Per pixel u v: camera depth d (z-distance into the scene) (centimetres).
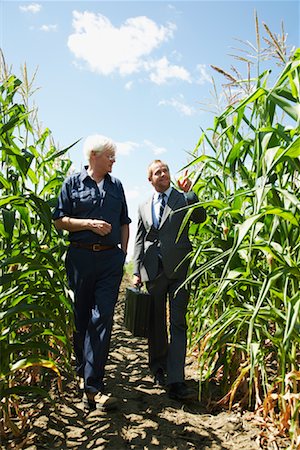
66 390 307
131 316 329
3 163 273
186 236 321
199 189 330
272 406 242
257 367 268
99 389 269
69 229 291
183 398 292
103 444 230
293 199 190
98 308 279
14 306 227
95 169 298
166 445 234
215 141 318
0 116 279
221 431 251
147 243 330
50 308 301
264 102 231
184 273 316
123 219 318
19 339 229
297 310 191
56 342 326
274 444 225
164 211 320
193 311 380
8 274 218
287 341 189
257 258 272
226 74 283
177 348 305
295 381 220
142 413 275
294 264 211
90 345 274
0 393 221
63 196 296
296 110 199
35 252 258
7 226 223
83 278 291
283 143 229
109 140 298
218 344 267
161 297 327
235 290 284
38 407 273
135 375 366
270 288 216
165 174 325
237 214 268
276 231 239
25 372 306
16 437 233
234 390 271
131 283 1368
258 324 247
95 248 289
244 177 252
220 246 284
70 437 239
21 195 225
